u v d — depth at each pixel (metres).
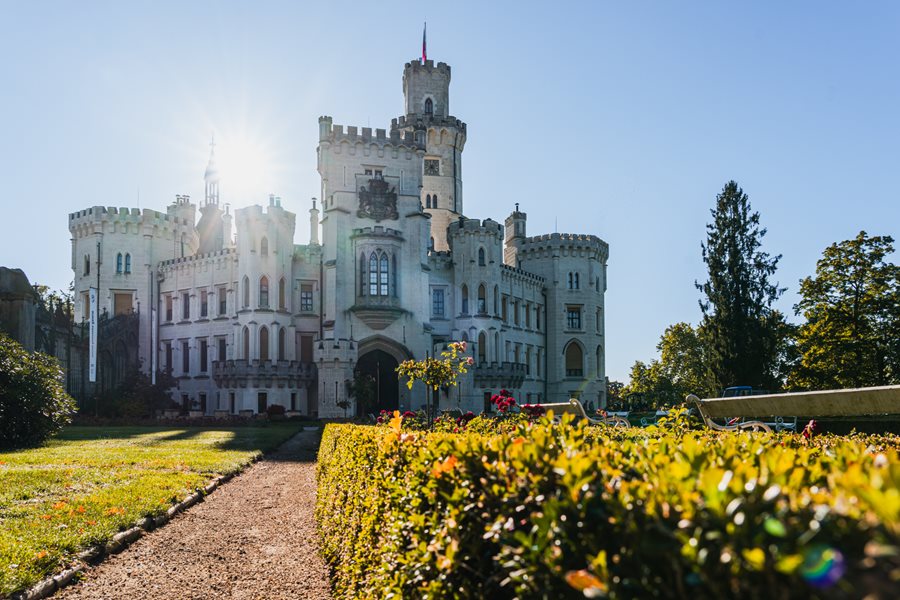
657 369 97.00
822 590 2.06
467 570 4.20
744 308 55.09
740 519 2.43
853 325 52.81
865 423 20.36
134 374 69.19
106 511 12.34
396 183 70.12
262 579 9.75
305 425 56.91
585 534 3.08
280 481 20.44
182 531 12.66
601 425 12.78
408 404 67.44
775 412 11.22
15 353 27.12
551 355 86.38
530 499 3.64
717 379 55.56
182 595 8.93
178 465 20.86
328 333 66.06
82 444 29.36
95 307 61.38
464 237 75.12
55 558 9.30
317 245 73.75
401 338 67.62
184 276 76.12
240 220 70.06
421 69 91.69
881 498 1.94
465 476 4.54
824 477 3.45
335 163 69.06
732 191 56.50
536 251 88.50
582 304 87.75
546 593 3.15
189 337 74.81
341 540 9.68
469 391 69.00
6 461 20.11
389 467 6.92
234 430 46.47
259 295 68.94
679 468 3.12
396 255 68.06
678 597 2.61
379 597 6.15
